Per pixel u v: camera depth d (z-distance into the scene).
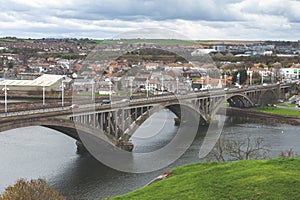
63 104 99.50
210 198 43.69
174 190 47.56
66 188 75.56
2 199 49.28
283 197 41.12
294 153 105.12
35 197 50.28
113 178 80.62
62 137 122.31
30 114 84.38
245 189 44.12
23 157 97.62
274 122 169.62
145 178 80.06
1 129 79.12
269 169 49.22
